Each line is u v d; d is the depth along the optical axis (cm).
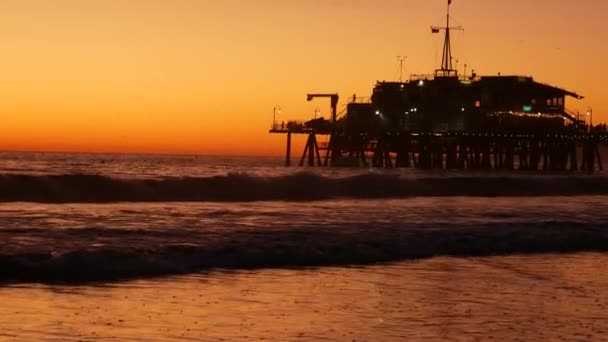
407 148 13825
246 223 4559
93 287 2816
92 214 4950
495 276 3200
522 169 14025
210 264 3256
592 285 3067
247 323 2400
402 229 4350
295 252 3506
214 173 13450
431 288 2930
